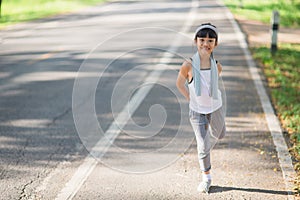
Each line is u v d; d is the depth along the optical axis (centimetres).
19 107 672
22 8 2414
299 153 487
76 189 416
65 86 791
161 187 419
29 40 1349
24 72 920
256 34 1377
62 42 1291
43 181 433
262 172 448
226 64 952
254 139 535
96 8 2369
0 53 1152
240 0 2130
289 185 420
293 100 697
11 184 427
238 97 709
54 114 635
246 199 396
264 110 645
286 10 2083
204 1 2586
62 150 507
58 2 2683
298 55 1055
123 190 413
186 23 1584
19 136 552
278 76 847
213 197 400
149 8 2258
